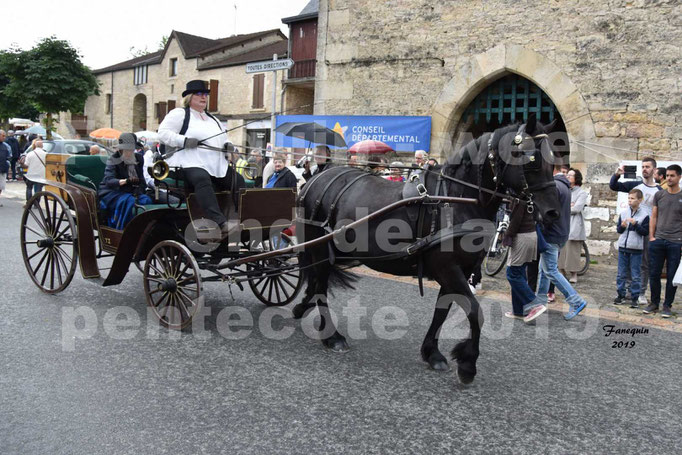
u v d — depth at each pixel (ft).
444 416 12.73
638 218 23.76
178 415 12.21
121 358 15.47
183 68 104.58
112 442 10.98
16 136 77.46
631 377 15.71
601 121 34.24
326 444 11.21
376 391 13.99
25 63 71.87
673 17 32.01
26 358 15.20
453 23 38.50
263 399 13.21
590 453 11.30
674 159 32.45
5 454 10.43
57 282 23.82
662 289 27.94
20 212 46.21
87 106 128.98
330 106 43.50
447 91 38.91
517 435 11.94
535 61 35.68
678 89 32.17
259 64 31.83
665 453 11.41
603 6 33.71
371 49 41.55
